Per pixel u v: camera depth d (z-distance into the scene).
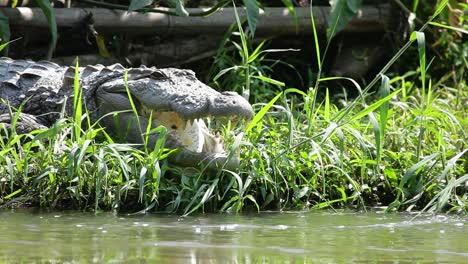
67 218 8.77
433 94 15.11
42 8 13.31
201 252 6.79
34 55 15.62
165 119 10.73
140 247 6.97
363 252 6.94
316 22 16.12
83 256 6.52
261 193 9.91
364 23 16.52
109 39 15.89
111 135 11.26
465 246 7.32
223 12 15.55
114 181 9.59
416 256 6.79
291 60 16.56
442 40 16.39
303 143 10.22
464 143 11.20
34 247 6.93
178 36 16.09
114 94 11.07
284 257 6.64
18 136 10.01
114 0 16.22
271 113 11.66
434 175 10.46
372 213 9.59
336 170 10.42
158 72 10.77
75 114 10.38
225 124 10.81
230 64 15.08
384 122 9.98
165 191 9.73
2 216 8.88
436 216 9.35
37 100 12.04
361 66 16.72
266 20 15.76
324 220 8.92
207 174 9.96
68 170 9.39
